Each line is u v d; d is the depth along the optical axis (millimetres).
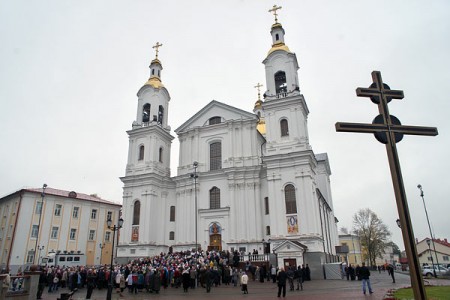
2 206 58719
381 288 24094
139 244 45781
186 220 46844
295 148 41156
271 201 40094
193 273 27734
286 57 46156
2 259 52531
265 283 30453
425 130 9078
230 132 47906
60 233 56656
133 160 51125
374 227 82312
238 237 42969
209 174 47094
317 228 39000
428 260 90250
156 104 53312
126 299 21312
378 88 9398
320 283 30109
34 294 19875
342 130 8812
